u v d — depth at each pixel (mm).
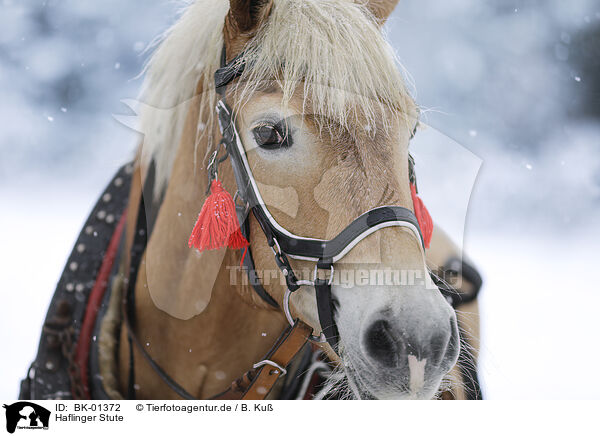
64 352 1656
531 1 8312
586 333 3846
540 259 5703
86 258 1731
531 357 3414
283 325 1629
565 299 4570
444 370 1250
